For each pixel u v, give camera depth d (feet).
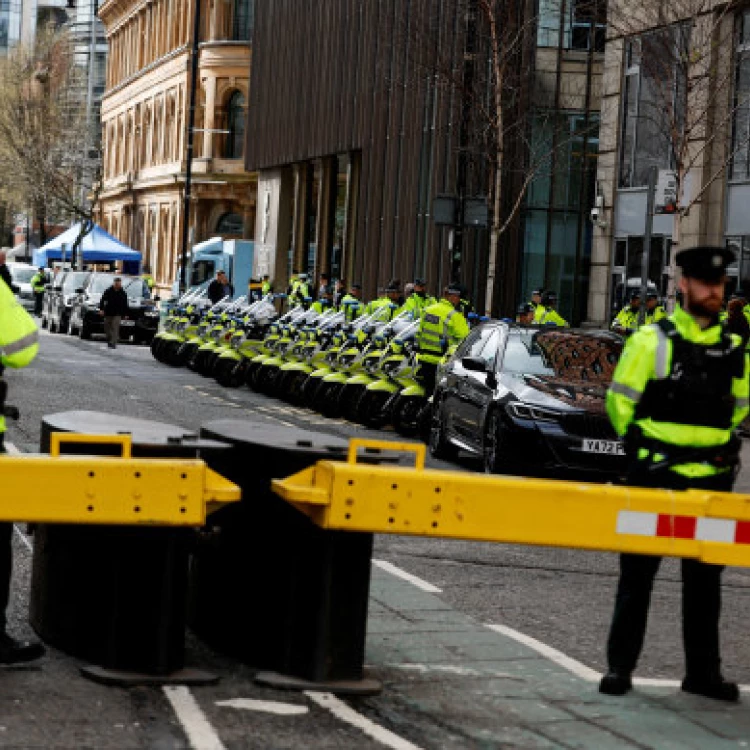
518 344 126.52
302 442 54.60
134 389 195.42
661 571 86.94
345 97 382.42
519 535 49.44
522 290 304.71
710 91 189.67
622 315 191.62
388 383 163.32
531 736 48.83
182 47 609.83
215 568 58.13
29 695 49.67
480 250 305.32
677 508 49.98
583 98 296.30
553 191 302.25
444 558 83.82
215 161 580.30
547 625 67.36
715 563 50.49
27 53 645.92
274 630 54.08
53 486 47.73
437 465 133.80
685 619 55.47
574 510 49.55
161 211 644.27
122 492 48.39
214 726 47.16
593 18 232.12
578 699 53.88
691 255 53.01
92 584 54.08
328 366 182.70
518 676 56.90
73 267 460.55
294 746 45.73
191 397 190.90
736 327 165.37
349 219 389.19
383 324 177.78
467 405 129.49
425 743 47.24
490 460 121.90
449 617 67.00
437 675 56.29
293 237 445.78
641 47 195.83
